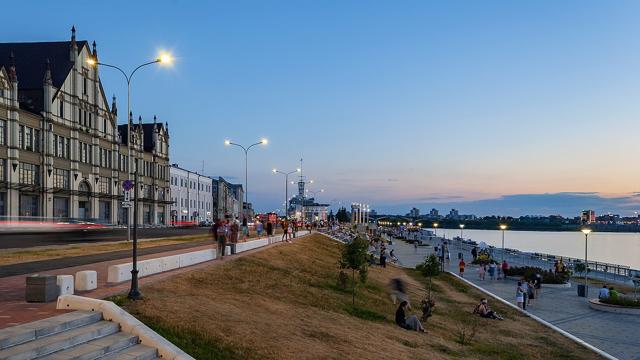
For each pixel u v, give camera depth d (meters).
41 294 15.21
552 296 41.38
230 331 15.63
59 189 70.06
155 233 65.25
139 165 96.94
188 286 20.91
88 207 79.25
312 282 31.00
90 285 17.86
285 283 27.78
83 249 35.00
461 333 26.00
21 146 64.31
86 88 79.19
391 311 28.95
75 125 75.12
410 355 18.69
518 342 25.38
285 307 21.81
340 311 24.67
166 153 109.44
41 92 69.69
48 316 13.38
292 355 15.05
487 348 23.33
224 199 152.25
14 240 44.94
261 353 14.64
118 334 13.32
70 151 74.38
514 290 44.22
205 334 14.80
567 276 51.47
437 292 41.06
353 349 17.42
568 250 164.50
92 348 11.81
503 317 32.06
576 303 38.00
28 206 65.75
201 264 27.70
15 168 62.41
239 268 28.11
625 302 34.75
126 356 12.09
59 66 75.00
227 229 37.75
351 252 30.11
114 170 86.94
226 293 21.56
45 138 68.25
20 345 11.05
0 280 19.59
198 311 16.78
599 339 26.97
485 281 50.19
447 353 20.88
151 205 102.38
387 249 92.12
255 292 23.44
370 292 33.75
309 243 60.91
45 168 67.94
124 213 90.88
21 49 77.38
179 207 117.38
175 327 14.74
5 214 61.16
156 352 12.94
